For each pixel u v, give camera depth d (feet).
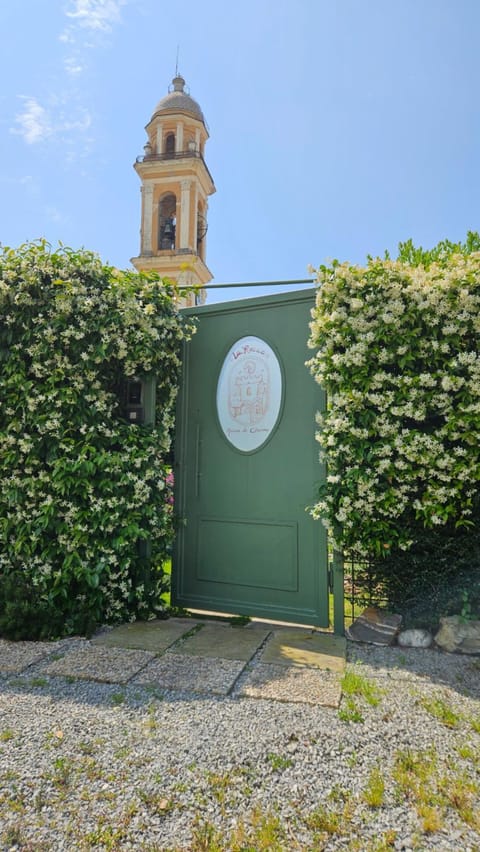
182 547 12.69
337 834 4.63
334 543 10.46
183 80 80.12
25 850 4.42
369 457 10.02
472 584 10.01
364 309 10.32
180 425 13.08
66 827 4.68
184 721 6.63
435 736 6.34
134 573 11.67
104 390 11.88
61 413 11.09
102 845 4.47
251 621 11.68
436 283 9.88
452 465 9.64
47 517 10.71
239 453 12.35
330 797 5.13
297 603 11.35
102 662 8.67
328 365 10.61
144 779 5.38
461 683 8.00
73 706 7.06
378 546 10.03
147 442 11.73
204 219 73.31
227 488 12.39
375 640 9.93
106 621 11.13
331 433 10.43
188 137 73.97
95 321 11.34
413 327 10.14
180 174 68.39
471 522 9.64
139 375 12.26
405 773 5.53
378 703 7.22
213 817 4.83
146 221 67.92
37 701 7.21
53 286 11.37
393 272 10.28
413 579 10.43
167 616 11.87
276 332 12.33
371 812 4.92
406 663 8.86
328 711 6.94
